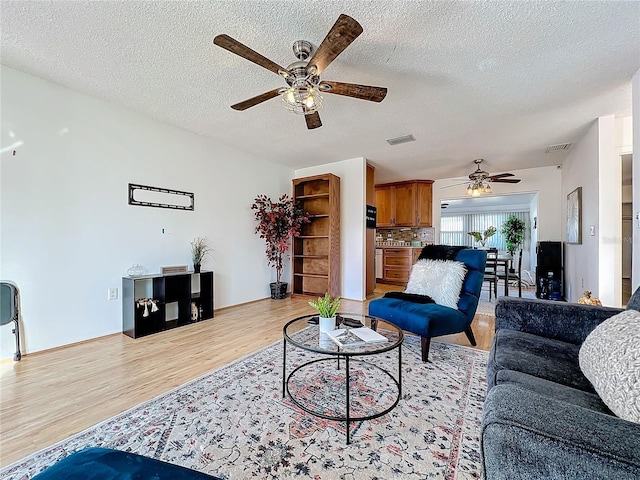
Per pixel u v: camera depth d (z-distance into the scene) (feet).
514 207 30.89
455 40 6.36
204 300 11.91
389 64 7.22
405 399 5.82
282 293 15.83
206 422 5.09
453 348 8.58
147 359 7.80
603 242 10.23
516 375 3.78
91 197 9.18
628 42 6.40
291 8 5.51
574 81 7.99
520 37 6.25
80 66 7.47
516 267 27.89
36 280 8.09
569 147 13.70
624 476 1.73
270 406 5.58
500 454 2.15
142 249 10.49
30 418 5.21
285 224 15.40
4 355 7.57
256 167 15.30
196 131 11.94
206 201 12.72
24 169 7.88
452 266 9.16
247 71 7.60
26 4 5.37
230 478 3.91
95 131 9.23
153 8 5.49
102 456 2.78
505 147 13.74
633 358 2.96
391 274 21.61
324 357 7.88
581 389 3.69
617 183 10.13
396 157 15.55
